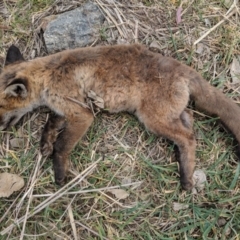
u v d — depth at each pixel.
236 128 1.26
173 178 1.25
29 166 1.26
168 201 1.24
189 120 1.27
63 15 1.40
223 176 1.27
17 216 1.22
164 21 1.43
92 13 1.41
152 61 1.25
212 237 1.22
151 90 1.23
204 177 1.26
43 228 1.21
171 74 1.23
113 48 1.27
